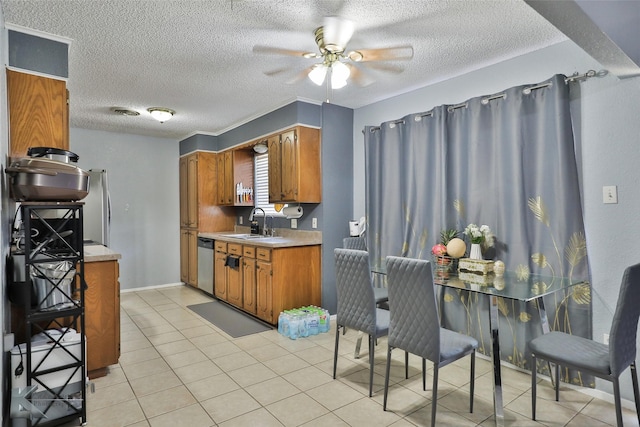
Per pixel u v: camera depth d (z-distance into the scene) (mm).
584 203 2396
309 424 2033
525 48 2604
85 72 2992
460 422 2055
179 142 5812
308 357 2961
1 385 1752
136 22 2215
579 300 2400
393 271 2119
